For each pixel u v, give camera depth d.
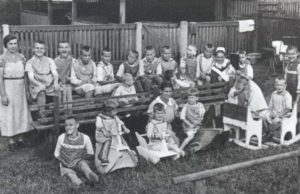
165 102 8.92
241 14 16.28
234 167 5.85
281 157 6.37
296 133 9.66
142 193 6.84
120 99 9.07
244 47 15.15
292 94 10.14
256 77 13.81
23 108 8.66
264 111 9.44
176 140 8.55
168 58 10.73
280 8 19.05
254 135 8.85
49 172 7.53
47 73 8.93
